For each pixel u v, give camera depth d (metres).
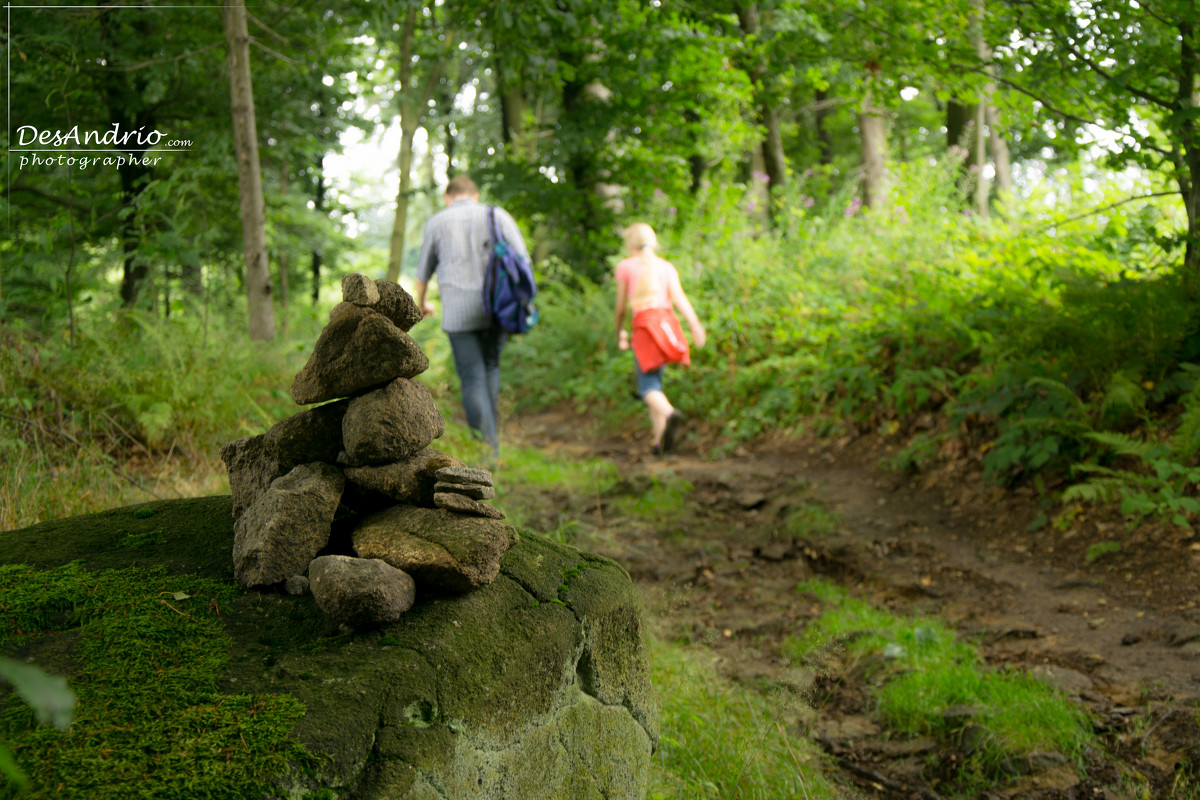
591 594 1.79
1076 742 2.73
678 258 10.52
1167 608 3.62
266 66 9.25
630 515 5.47
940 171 9.03
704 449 7.65
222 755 1.17
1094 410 4.92
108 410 4.53
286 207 12.38
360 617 1.46
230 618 1.53
